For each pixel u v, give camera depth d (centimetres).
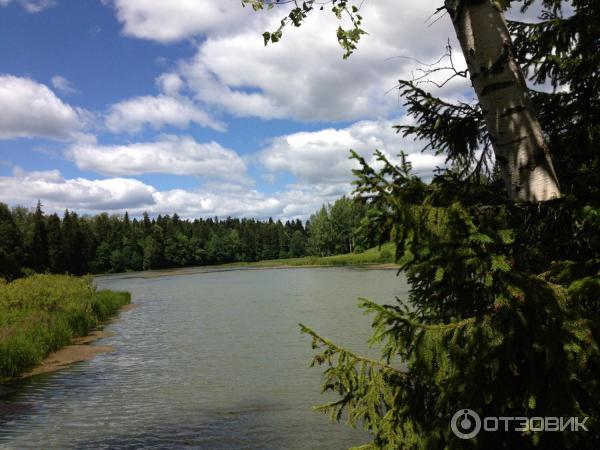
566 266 277
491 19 329
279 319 2542
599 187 289
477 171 416
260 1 402
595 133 353
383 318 303
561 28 363
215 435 957
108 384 1362
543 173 319
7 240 9712
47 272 3428
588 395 264
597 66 355
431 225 279
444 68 378
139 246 14700
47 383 1378
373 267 8112
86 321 2344
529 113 326
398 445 334
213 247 16275
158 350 1850
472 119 396
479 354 270
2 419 1070
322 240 14275
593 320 253
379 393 352
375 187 285
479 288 290
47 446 920
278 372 1434
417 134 410
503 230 278
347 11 411
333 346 381
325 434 932
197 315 2917
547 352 250
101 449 903
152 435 968
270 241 17838
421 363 284
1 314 2061
